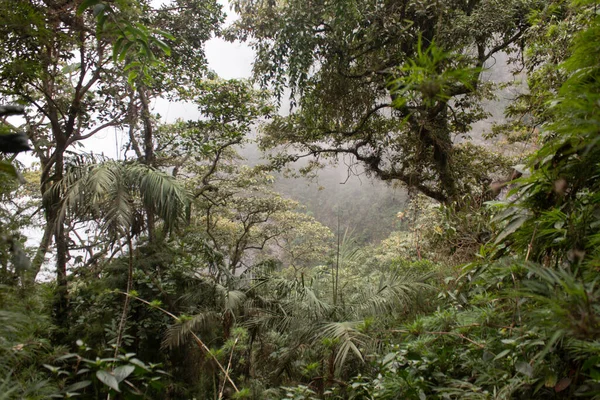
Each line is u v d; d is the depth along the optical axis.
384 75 7.33
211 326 4.31
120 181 4.12
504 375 1.63
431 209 5.97
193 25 7.76
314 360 3.42
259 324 4.13
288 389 2.71
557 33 2.67
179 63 7.69
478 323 1.89
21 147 1.11
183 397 4.14
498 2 6.44
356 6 6.68
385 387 2.15
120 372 1.45
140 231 4.93
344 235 4.44
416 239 5.86
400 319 3.34
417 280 3.53
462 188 7.66
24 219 2.88
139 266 4.73
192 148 8.11
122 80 6.78
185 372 4.41
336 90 7.94
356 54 7.93
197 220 9.80
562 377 1.36
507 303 1.75
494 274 1.80
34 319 2.19
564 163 1.33
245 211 11.49
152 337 4.52
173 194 4.33
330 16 7.21
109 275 4.75
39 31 3.35
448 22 6.69
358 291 3.85
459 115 8.55
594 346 1.10
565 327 0.90
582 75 1.03
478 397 1.66
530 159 1.46
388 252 6.50
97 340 4.07
